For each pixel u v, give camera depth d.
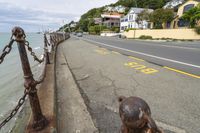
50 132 1.87
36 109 1.89
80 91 3.66
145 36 34.03
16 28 1.61
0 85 8.02
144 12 42.59
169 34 30.34
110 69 5.60
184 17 30.09
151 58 7.71
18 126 2.40
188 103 2.95
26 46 1.88
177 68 5.59
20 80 8.66
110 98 3.25
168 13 36.19
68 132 2.21
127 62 6.80
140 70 5.37
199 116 2.54
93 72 5.29
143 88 3.72
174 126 2.30
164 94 3.36
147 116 0.87
